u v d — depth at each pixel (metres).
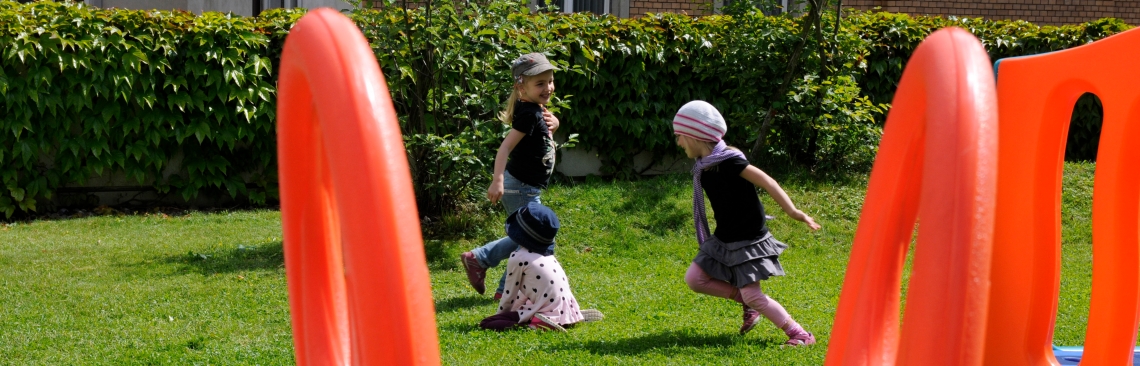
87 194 8.68
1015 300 2.50
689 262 6.46
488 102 6.75
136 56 8.05
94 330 4.29
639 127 9.16
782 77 8.66
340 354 1.60
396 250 1.05
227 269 5.85
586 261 6.45
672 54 9.20
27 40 7.65
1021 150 2.48
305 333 1.60
